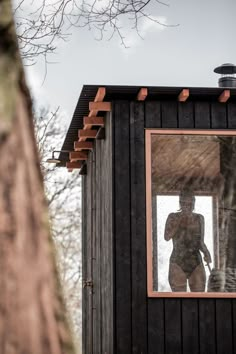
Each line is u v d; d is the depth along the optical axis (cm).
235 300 1110
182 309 1100
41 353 241
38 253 249
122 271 1099
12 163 251
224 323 1103
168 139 1144
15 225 248
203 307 1104
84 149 1446
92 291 1384
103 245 1229
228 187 1139
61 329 246
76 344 251
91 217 1423
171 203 1125
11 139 252
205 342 1096
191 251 1116
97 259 1321
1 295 241
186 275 1109
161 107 1147
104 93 1114
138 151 1132
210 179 1139
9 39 258
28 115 259
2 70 255
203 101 1159
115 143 1130
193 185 1135
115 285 1095
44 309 245
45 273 248
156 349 1088
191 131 1147
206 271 1113
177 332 1095
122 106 1140
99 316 1267
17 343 239
